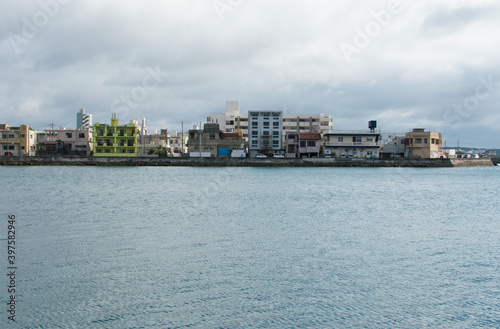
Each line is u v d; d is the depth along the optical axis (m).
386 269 26.27
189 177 93.12
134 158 134.00
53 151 142.12
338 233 35.81
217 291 22.39
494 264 27.47
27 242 31.56
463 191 71.06
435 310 20.73
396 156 151.50
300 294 22.19
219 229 36.69
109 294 21.89
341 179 92.12
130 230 35.97
